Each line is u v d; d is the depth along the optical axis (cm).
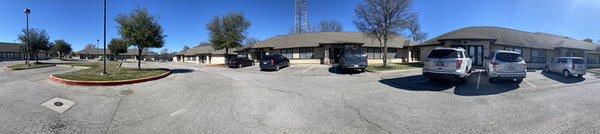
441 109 782
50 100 938
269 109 779
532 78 1595
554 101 907
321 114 726
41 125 671
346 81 1426
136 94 1049
